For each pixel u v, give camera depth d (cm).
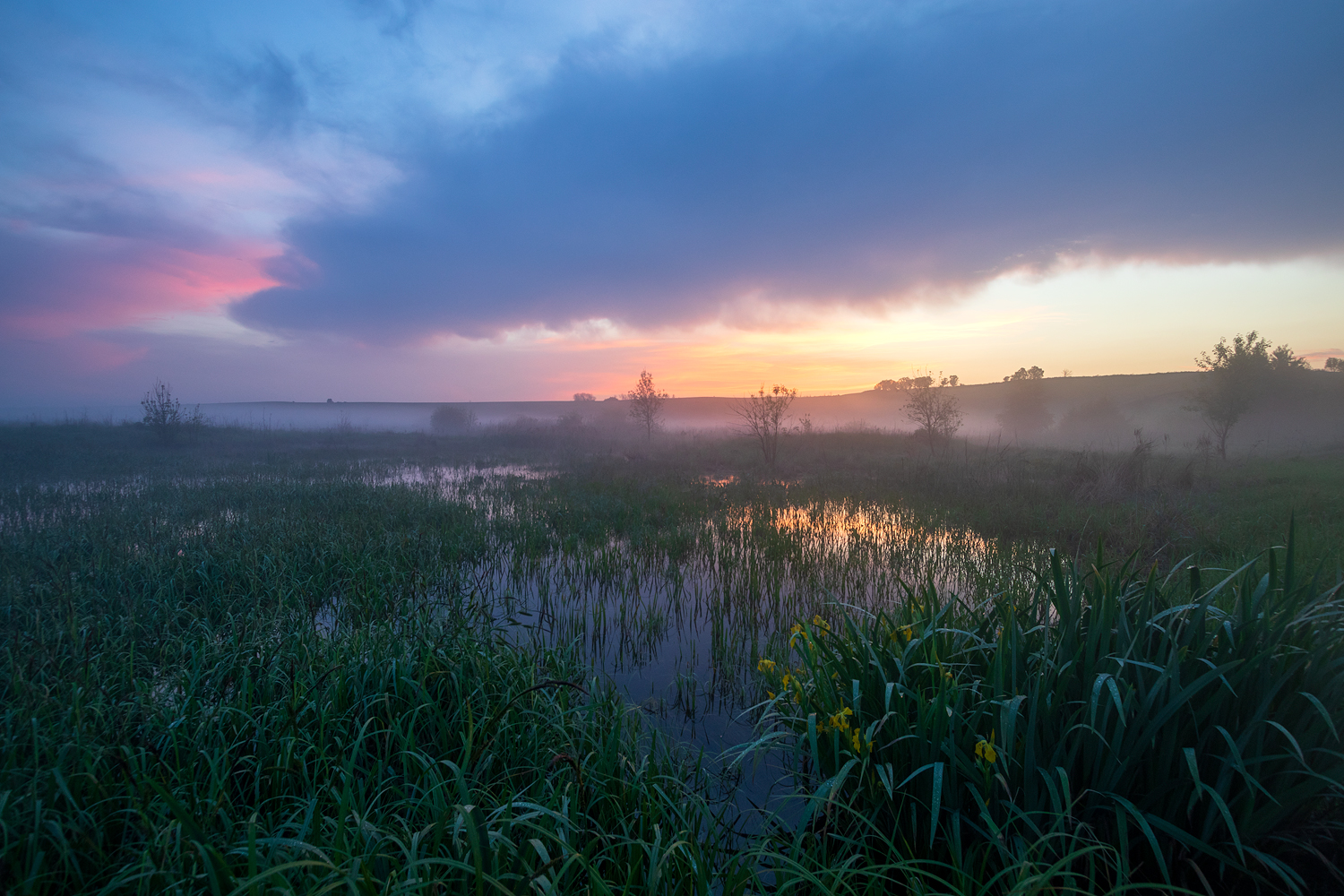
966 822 265
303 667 421
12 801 266
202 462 2205
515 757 339
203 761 325
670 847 230
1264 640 262
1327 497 1198
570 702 412
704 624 684
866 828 290
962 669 317
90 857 249
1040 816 258
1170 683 248
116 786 284
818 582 805
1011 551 914
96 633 532
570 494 1555
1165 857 254
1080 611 290
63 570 722
